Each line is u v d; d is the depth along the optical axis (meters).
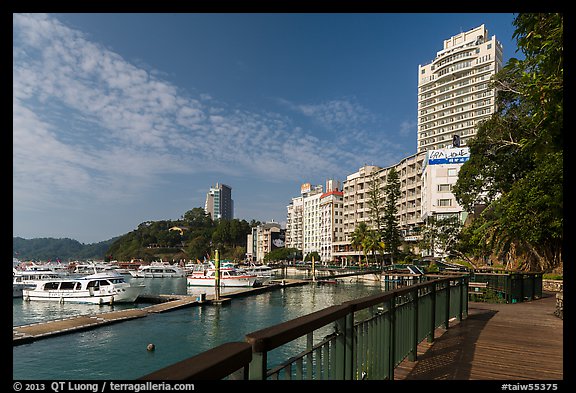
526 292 13.64
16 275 51.28
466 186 32.22
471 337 6.63
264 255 131.00
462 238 35.06
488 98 81.50
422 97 95.88
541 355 5.47
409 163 72.25
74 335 21.00
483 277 13.44
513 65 4.23
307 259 108.81
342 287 54.31
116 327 23.41
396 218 62.78
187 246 151.75
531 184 15.84
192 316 28.75
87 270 95.25
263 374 1.56
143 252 146.75
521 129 22.81
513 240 26.75
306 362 2.19
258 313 30.73
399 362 4.44
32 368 15.97
